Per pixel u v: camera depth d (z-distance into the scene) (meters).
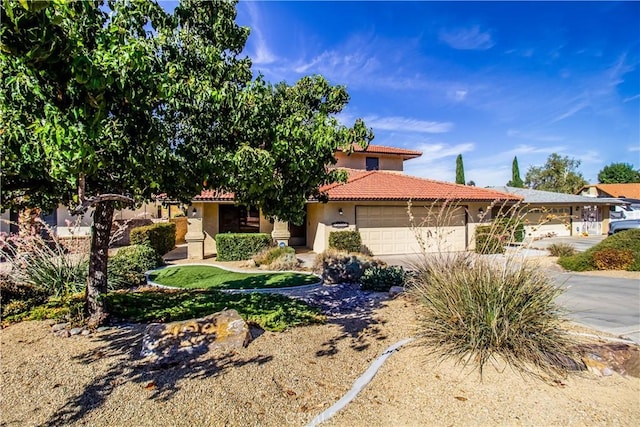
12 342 5.37
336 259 12.09
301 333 5.98
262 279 11.73
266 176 4.77
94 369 4.47
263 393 3.99
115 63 3.16
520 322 4.75
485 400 3.87
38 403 3.70
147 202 6.57
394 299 8.52
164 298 8.30
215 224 18.66
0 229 12.23
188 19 5.62
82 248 8.93
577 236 28.88
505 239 6.34
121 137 4.26
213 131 5.09
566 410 3.69
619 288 10.10
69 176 3.51
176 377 4.30
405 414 3.65
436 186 21.06
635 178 57.12
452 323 5.05
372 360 4.96
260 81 5.10
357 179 20.19
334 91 6.39
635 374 4.37
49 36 2.63
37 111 3.20
